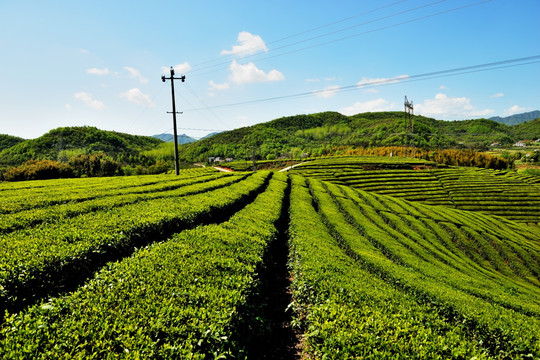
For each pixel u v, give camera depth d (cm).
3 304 858
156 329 675
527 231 5994
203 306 816
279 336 1124
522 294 2795
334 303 993
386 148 15838
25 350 553
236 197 2883
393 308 1108
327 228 3120
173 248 1283
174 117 4616
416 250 3278
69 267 1093
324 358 717
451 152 14900
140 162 16325
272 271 1664
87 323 676
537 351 1124
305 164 11400
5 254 1017
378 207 5241
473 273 3203
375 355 708
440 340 831
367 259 2167
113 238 1348
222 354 646
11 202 1908
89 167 10944
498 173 10394
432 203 7544
